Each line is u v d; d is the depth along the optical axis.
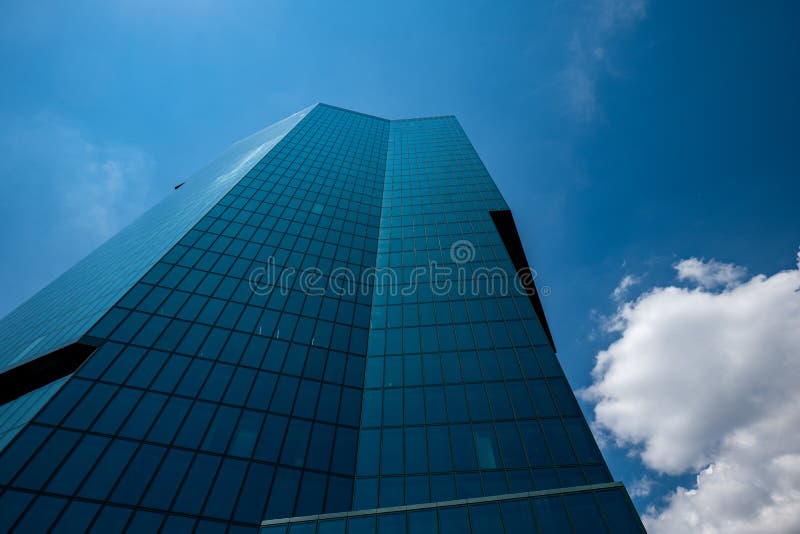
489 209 55.84
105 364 29.11
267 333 35.00
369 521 18.66
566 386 30.00
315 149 73.31
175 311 35.03
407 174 68.62
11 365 34.75
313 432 27.92
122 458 23.73
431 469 25.33
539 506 18.56
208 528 21.73
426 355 33.84
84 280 53.97
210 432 26.45
